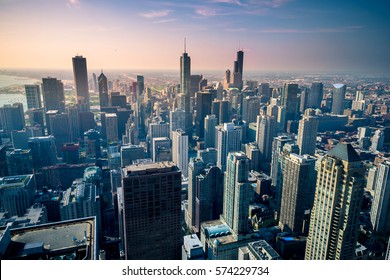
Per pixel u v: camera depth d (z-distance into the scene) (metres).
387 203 164.62
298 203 175.12
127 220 113.88
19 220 177.25
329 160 107.31
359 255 128.62
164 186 114.69
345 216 105.56
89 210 189.12
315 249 118.38
